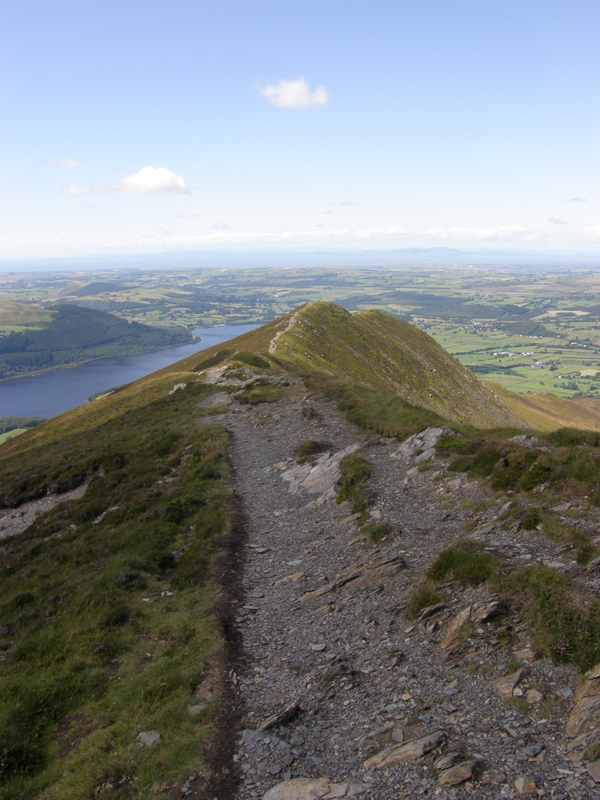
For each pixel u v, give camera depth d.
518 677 9.11
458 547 13.65
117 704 10.88
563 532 13.24
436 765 7.70
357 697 9.83
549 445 21.20
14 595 18.77
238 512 22.47
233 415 43.53
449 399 119.25
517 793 6.94
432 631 11.23
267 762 8.44
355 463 23.75
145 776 8.52
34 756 9.67
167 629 13.77
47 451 53.72
